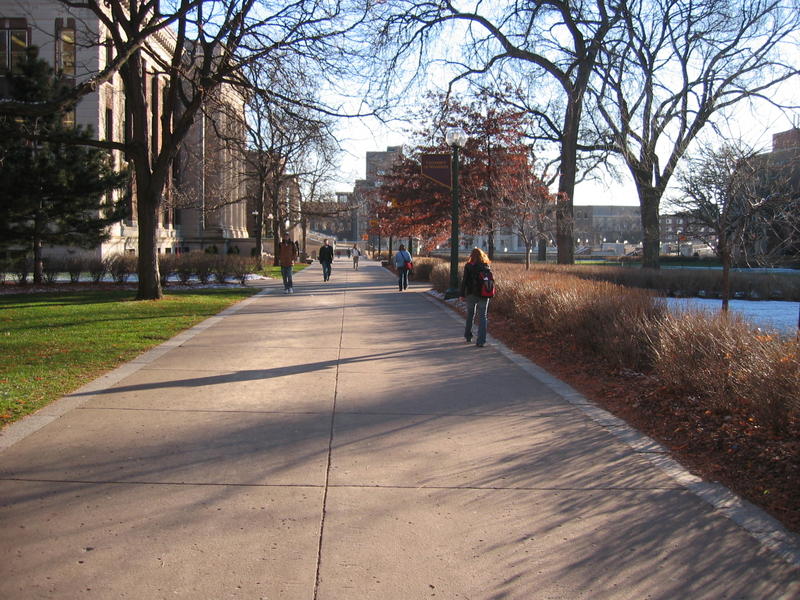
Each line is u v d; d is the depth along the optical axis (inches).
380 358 386.3
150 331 470.0
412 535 154.9
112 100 1366.9
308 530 156.3
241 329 500.1
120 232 1466.5
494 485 187.0
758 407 221.6
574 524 162.2
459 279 759.1
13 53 1202.0
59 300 709.3
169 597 127.3
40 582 131.5
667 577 137.7
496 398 290.8
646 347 329.1
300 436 230.1
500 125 1103.6
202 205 1642.5
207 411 261.0
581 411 269.7
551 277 600.4
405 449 217.8
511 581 135.6
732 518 165.8
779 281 855.1
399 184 1290.6
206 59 636.7
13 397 269.0
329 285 1047.6
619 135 951.6
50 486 180.4
